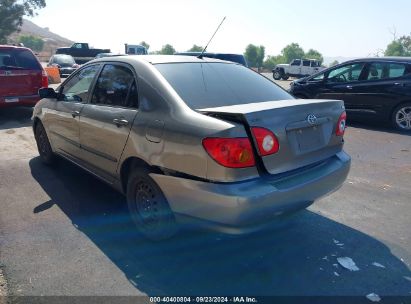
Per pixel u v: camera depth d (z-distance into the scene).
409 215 4.15
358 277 3.01
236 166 2.70
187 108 3.08
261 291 2.85
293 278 3.00
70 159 4.85
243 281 2.96
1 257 3.22
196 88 3.38
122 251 3.36
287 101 3.36
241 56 13.57
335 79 9.80
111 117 3.69
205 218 2.88
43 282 2.91
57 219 3.95
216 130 2.73
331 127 3.42
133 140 3.38
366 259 3.26
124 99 3.68
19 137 7.50
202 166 2.80
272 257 3.29
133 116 3.42
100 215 4.05
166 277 3.00
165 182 3.07
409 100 8.46
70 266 3.12
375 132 8.58
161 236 3.36
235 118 2.79
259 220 2.82
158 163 3.14
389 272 3.07
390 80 8.73
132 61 3.76
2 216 4.01
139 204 3.53
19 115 9.83
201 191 2.81
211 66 3.87
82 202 4.38
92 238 3.57
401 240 3.59
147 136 3.22
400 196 4.69
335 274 3.04
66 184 4.93
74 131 4.46
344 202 4.48
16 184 4.92
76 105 4.43
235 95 3.48
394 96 8.64
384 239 3.61
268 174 2.88
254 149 2.78
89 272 3.04
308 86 10.30
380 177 5.41
